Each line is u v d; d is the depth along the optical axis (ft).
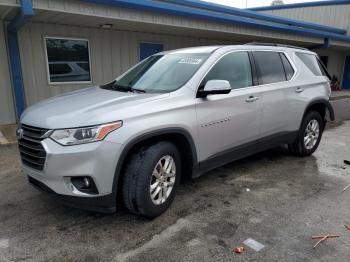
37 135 10.00
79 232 10.41
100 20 27.27
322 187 14.20
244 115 13.93
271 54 16.20
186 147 12.09
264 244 9.80
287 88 16.19
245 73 14.47
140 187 10.40
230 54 13.99
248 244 9.79
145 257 9.15
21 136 10.63
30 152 10.38
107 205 10.05
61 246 9.66
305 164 17.39
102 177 9.63
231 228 10.69
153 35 36.37
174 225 10.85
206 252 9.39
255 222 11.09
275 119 15.74
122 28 32.35
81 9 23.98
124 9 26.40
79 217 11.36
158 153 10.73
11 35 26.09
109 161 9.62
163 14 29.19
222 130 13.06
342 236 10.27
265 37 41.68
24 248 9.54
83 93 12.81
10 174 15.42
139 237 10.14
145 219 11.24
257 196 13.17
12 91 27.55
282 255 9.28
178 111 11.34
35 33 27.84
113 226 10.77
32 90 28.53
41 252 9.37
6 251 9.39
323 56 67.46
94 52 31.91
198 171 12.60
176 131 11.19
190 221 11.12
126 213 11.66
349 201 12.82
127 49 34.50
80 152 9.36
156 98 11.09
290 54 17.39
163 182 11.31
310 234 10.37
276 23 44.29
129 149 10.02
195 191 13.58
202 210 11.91
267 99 15.02
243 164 17.25
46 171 9.68
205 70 12.70
